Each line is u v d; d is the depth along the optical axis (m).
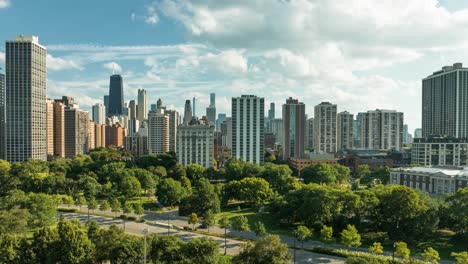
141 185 191.75
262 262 71.88
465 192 112.88
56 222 126.88
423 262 78.69
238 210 155.50
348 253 94.44
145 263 69.25
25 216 108.50
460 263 75.12
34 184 178.25
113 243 76.75
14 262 75.25
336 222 115.88
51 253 75.12
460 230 110.56
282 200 135.38
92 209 152.25
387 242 109.50
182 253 73.50
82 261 75.44
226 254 94.44
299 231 98.62
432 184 170.50
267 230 124.06
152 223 131.75
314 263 89.69
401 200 108.44
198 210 142.00
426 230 107.88
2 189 182.88
